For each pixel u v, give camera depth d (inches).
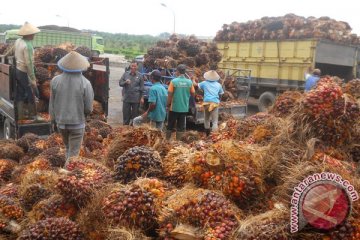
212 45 653.3
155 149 177.2
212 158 133.9
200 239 111.1
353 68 663.8
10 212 159.0
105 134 349.4
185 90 397.1
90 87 268.4
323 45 612.7
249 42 711.1
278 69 654.5
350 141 147.3
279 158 136.1
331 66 682.2
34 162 238.5
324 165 121.4
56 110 265.7
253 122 184.1
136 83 471.2
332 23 643.5
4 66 391.5
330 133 143.0
